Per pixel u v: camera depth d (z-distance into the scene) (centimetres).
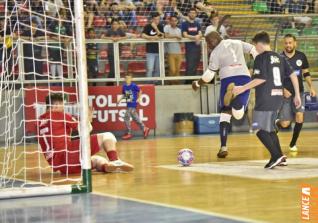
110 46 2192
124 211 671
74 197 790
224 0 2509
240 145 1588
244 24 2295
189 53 2262
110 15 2209
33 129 2000
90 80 2159
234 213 639
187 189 826
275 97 1030
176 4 2283
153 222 603
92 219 630
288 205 680
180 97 2292
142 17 2256
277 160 1036
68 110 1155
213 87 2320
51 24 1994
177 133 2238
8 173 1091
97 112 2158
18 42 1254
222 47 1252
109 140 1048
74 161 1037
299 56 1355
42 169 1142
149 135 2233
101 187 874
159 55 2244
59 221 626
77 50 852
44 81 1983
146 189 839
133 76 2228
